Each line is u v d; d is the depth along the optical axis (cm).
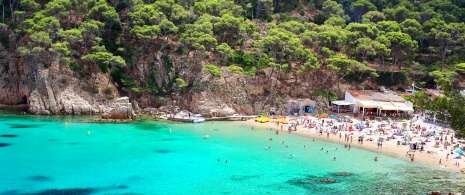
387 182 6831
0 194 5900
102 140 9469
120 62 13062
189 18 15512
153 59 14312
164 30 14525
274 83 14288
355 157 8500
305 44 16025
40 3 15438
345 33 16188
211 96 13462
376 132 11012
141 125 11462
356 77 15562
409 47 15662
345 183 6756
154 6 15362
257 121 12619
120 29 14800
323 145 9569
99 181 6619
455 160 8325
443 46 17225
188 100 13588
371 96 13900
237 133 10744
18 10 14638
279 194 6191
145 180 6731
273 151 8862
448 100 7169
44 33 12494
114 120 11881
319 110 13925
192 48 14625
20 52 12481
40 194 5947
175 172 7200
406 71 16362
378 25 17675
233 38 15838
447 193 6297
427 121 12631
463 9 19862
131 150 8644
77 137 9681
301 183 6725
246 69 14325
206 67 13312
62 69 12925
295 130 11325
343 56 14712
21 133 9838
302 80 14750
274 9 19775
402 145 9650
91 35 13688
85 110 12725
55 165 7400
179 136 10175
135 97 13625
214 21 15362
